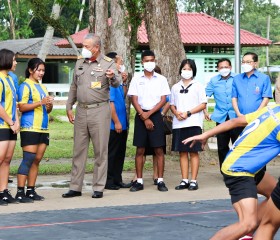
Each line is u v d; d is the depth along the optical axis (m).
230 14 64.31
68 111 11.64
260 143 6.88
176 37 16.09
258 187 7.24
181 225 9.12
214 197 11.40
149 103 12.03
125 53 16.23
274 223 6.68
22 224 9.15
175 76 16.03
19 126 10.66
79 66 11.37
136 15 16.12
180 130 12.14
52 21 19.75
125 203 10.85
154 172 12.80
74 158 11.52
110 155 12.28
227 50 45.25
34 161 11.07
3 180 10.73
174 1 16.03
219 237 6.84
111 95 12.22
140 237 8.45
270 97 12.05
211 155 16.47
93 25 17.73
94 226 9.05
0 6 61.31
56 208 10.40
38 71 11.01
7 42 50.91
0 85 10.45
